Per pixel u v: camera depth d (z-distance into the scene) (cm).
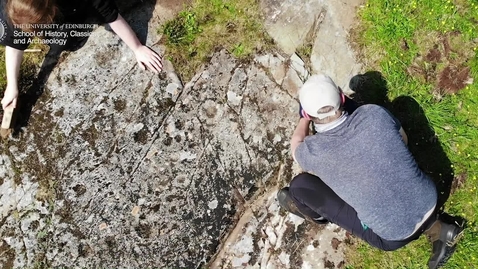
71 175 324
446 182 311
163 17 338
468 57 318
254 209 316
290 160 319
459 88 317
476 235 303
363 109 250
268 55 331
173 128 327
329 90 243
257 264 311
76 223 319
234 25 334
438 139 314
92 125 329
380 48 323
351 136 245
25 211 322
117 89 333
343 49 327
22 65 335
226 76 331
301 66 328
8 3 253
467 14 321
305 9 333
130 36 321
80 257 316
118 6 340
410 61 321
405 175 247
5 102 325
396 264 306
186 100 329
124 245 316
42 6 249
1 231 321
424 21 323
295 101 324
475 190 307
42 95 334
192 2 337
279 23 333
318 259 309
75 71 336
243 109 326
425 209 256
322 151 250
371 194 248
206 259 313
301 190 289
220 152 322
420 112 316
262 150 321
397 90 319
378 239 274
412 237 266
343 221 281
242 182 319
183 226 316
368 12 326
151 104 330
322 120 247
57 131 329
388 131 245
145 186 321
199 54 333
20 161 327
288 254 311
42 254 317
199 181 320
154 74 333
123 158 325
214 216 317
